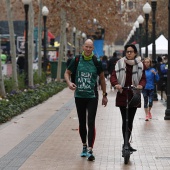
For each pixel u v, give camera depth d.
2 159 20.73
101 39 114.00
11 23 46.25
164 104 44.38
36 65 84.62
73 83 20.56
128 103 20.36
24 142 24.69
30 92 45.62
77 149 22.80
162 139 25.56
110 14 84.44
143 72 20.66
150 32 118.50
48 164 19.80
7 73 64.69
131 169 18.94
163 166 19.41
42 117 34.78
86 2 76.62
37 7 69.50
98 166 19.44
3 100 35.34
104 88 21.36
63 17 72.75
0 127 29.83
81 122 21.11
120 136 26.31
